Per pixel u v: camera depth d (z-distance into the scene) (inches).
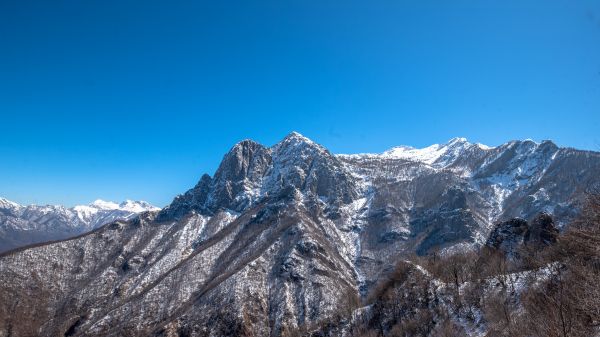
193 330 6983.3
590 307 1512.1
